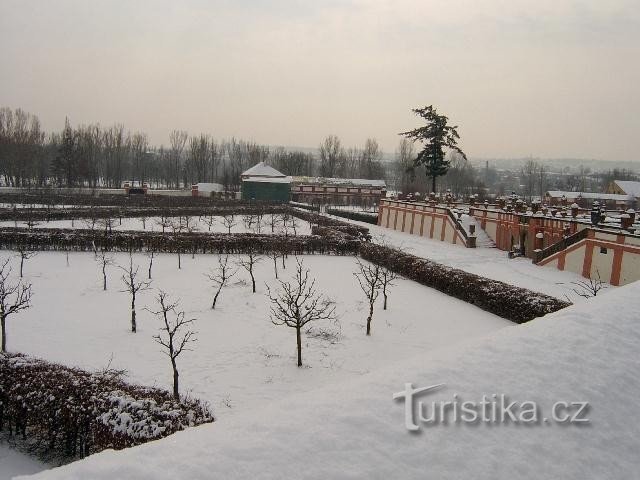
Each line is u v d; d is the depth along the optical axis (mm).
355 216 77812
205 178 127125
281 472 6828
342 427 7848
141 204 73875
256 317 25578
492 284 28203
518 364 10445
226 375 19062
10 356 15586
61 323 24031
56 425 12922
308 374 19266
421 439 7902
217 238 41125
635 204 89250
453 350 11086
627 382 10492
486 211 51531
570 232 39562
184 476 6496
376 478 7027
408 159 138000
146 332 23188
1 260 35844
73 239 39844
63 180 108062
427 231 58250
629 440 9109
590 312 13102
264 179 90312
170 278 32719
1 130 101062
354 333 23703
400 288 31984
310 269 36344
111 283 31172
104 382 14195
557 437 8656
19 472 11906
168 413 12625
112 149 122750
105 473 6430
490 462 7789
